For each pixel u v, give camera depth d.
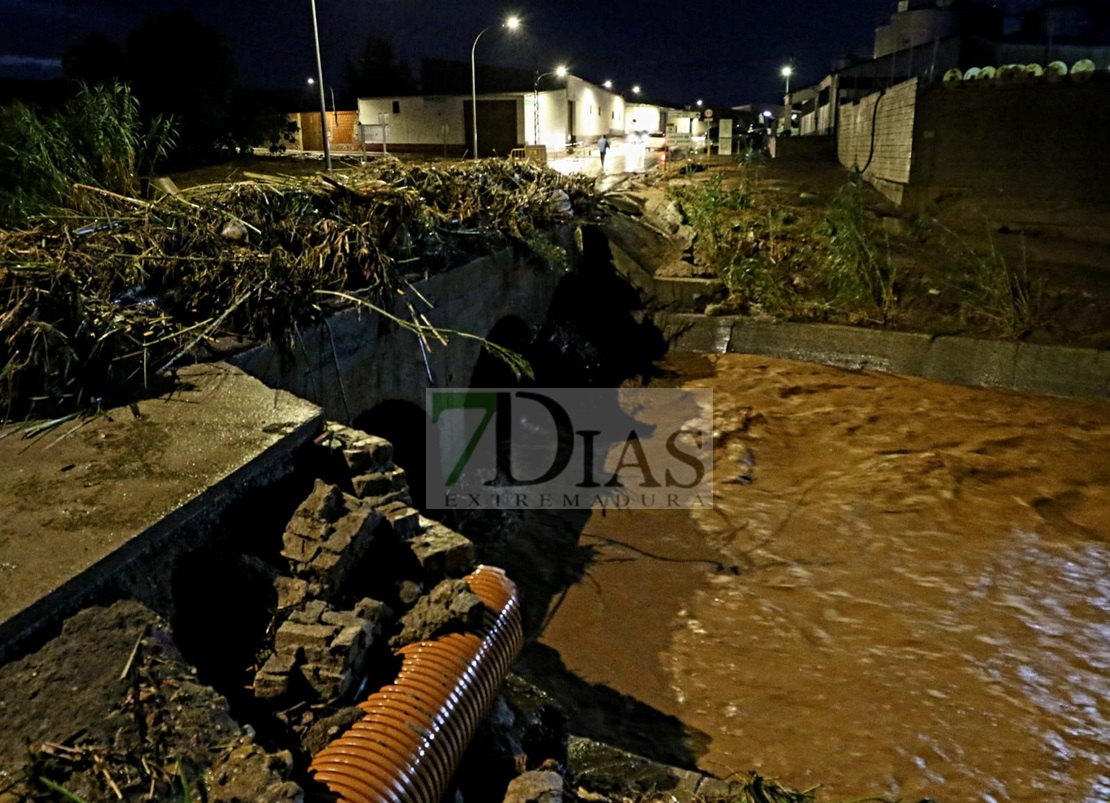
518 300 9.80
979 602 6.53
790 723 5.37
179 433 4.07
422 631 3.47
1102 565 6.95
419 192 8.88
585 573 7.09
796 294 12.41
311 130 41.03
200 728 2.70
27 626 2.79
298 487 3.99
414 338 6.95
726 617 6.48
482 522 7.72
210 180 18.56
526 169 12.07
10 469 3.69
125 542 3.13
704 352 12.16
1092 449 8.87
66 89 23.20
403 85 43.09
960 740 5.19
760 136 37.81
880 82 25.64
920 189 14.21
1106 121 12.63
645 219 14.41
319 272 6.07
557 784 3.49
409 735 2.99
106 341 4.67
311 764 2.84
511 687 5.15
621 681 5.77
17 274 4.62
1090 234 12.54
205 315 5.38
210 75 24.59
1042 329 10.71
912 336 11.08
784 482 8.58
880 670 5.84
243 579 3.45
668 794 4.33
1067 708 5.43
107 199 6.96
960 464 8.66
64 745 2.52
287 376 5.39
